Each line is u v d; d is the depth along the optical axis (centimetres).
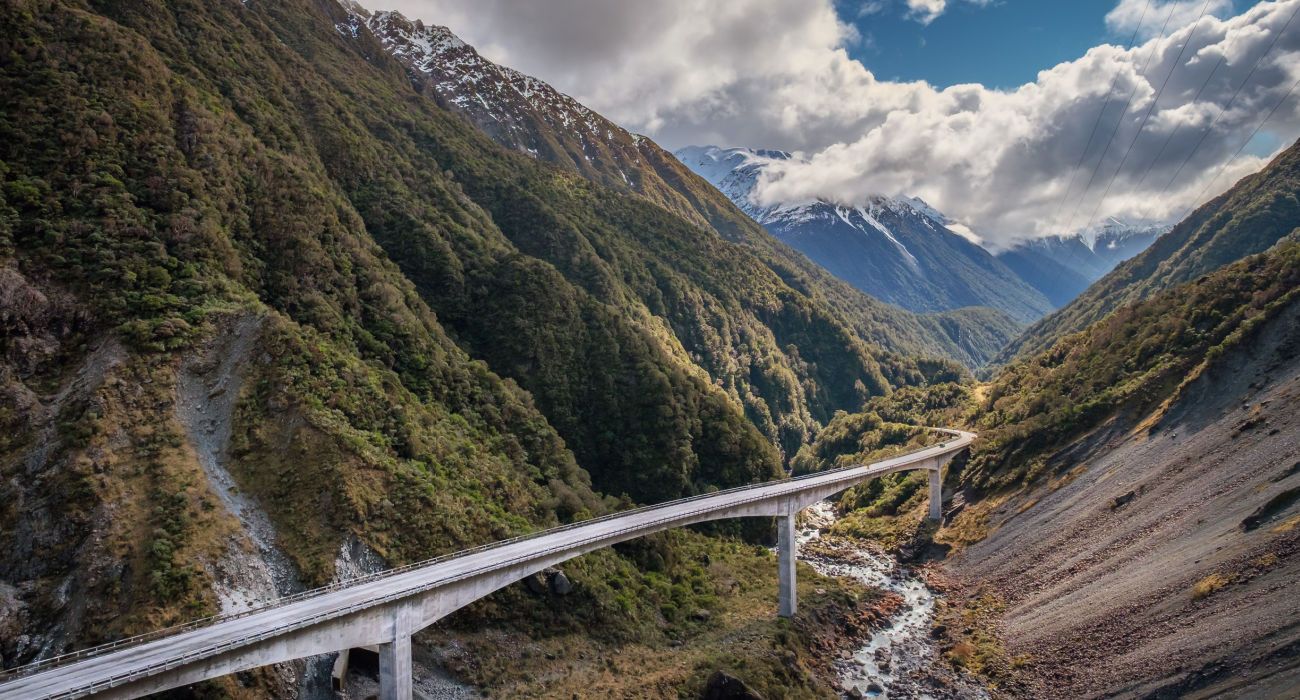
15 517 6562
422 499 8288
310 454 7906
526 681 7456
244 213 10556
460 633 7719
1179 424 10812
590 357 14250
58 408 7275
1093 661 7631
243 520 7250
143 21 13100
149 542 6588
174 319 8306
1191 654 6781
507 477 10181
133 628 5959
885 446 18062
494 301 14112
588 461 13012
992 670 8325
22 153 8825
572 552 8138
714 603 10075
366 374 9688
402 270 13725
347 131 15862
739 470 14200
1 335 7475
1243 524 7956
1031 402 14900
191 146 10481
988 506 12669
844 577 11825
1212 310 12569
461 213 16600
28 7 10081
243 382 8306
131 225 8869
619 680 7675
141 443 7325
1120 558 9106
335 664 6700
